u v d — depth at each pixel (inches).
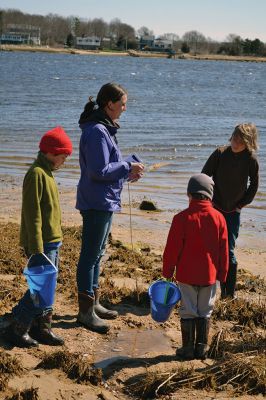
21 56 5743.1
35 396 167.0
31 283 192.2
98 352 200.7
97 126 204.4
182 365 188.5
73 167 642.2
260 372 185.2
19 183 548.4
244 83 2942.9
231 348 205.9
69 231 358.9
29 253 197.3
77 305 238.7
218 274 201.2
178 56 7736.2
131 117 1172.5
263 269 329.7
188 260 196.5
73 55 6894.7
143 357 198.8
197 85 2581.2
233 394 177.8
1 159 671.1
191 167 666.2
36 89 1873.8
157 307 196.7
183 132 972.6
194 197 199.6
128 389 178.7
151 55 7662.4
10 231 346.9
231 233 253.0
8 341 200.7
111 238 351.9
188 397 174.9
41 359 191.5
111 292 251.8
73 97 1603.1
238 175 247.3
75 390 174.7
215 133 975.0
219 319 235.9
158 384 178.5
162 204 491.5
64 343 203.6
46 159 196.4
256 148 245.6
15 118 1069.1
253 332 223.1
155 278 281.0
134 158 222.4
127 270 289.9
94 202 208.1
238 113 1366.9
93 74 3085.6
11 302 232.7
